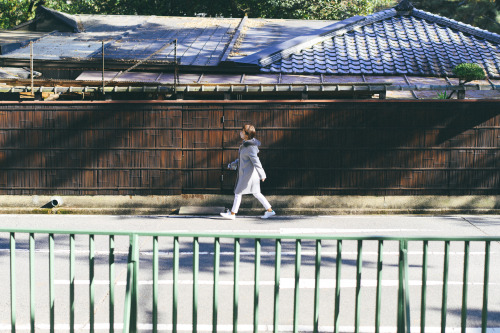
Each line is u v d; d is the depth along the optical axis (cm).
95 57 1450
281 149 1125
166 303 622
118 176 1144
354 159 1124
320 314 592
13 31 1959
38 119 1138
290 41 1571
